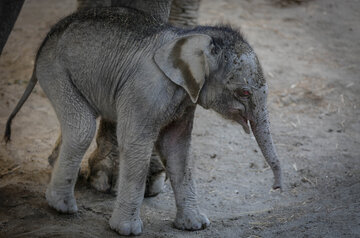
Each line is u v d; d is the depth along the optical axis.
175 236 8.54
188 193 8.93
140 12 8.88
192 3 12.07
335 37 19.84
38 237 8.08
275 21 20.64
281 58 17.47
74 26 8.68
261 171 11.55
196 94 7.95
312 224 8.67
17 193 9.57
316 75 16.48
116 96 8.52
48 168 10.95
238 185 10.95
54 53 8.67
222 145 12.59
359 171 11.39
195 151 12.20
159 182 10.16
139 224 8.50
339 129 13.61
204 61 7.93
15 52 16.67
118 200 8.50
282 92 15.29
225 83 8.13
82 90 8.71
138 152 8.27
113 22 8.56
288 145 12.62
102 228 8.62
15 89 14.66
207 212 9.78
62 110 8.71
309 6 22.50
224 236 8.62
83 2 10.55
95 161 10.03
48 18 19.28
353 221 8.56
